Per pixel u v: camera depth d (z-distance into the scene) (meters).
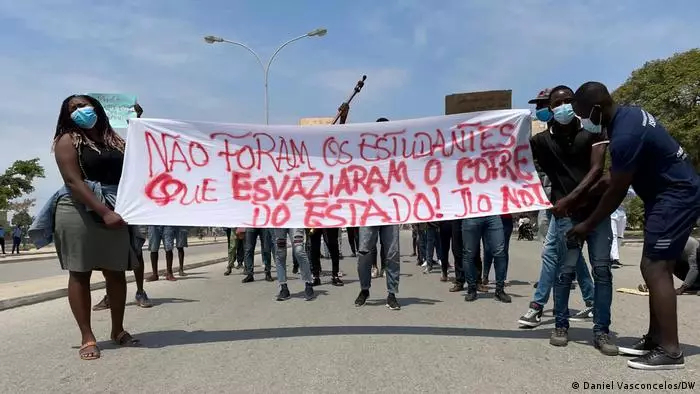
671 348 3.83
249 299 7.47
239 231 10.66
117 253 4.52
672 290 3.83
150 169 4.94
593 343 4.62
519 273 10.55
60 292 8.25
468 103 5.64
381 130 5.27
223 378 3.82
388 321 5.72
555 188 4.81
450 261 14.37
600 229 4.36
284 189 5.17
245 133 5.20
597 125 4.02
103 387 3.65
